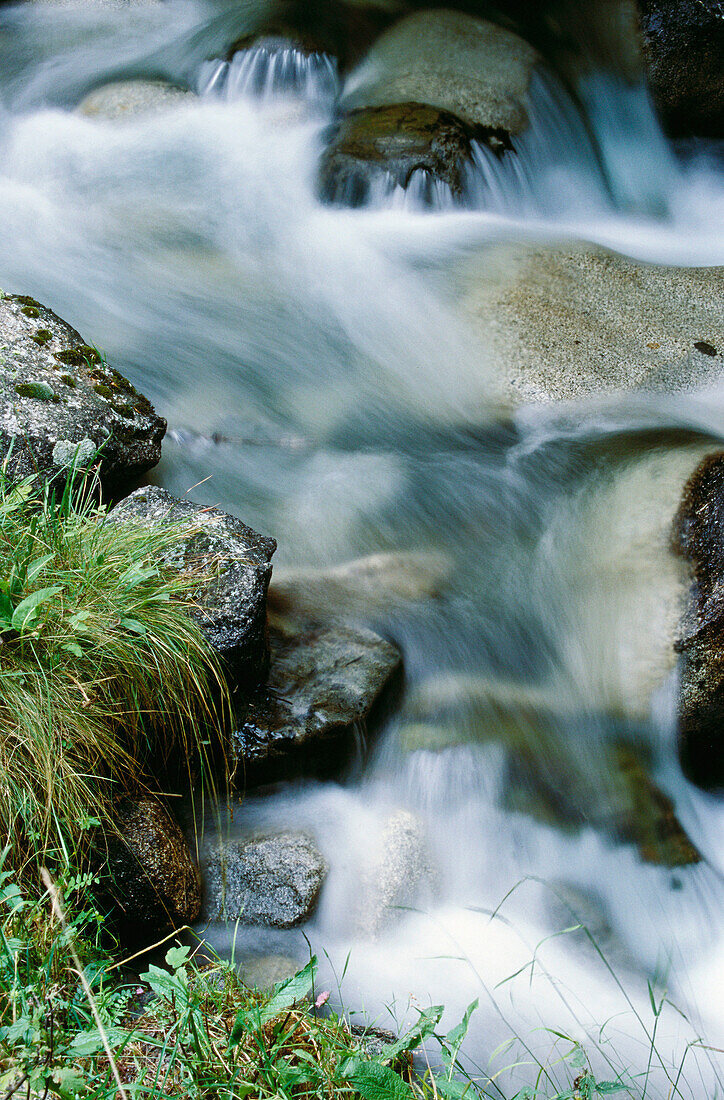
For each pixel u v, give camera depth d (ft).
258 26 27.12
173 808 10.73
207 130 25.53
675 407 17.16
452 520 15.11
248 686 11.37
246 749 11.01
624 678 12.93
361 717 11.59
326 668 12.12
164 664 10.03
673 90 28.09
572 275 20.54
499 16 29.40
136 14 31.83
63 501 10.85
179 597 10.73
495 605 13.84
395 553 14.49
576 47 28.68
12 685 9.09
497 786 11.82
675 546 13.20
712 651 12.50
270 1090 6.91
